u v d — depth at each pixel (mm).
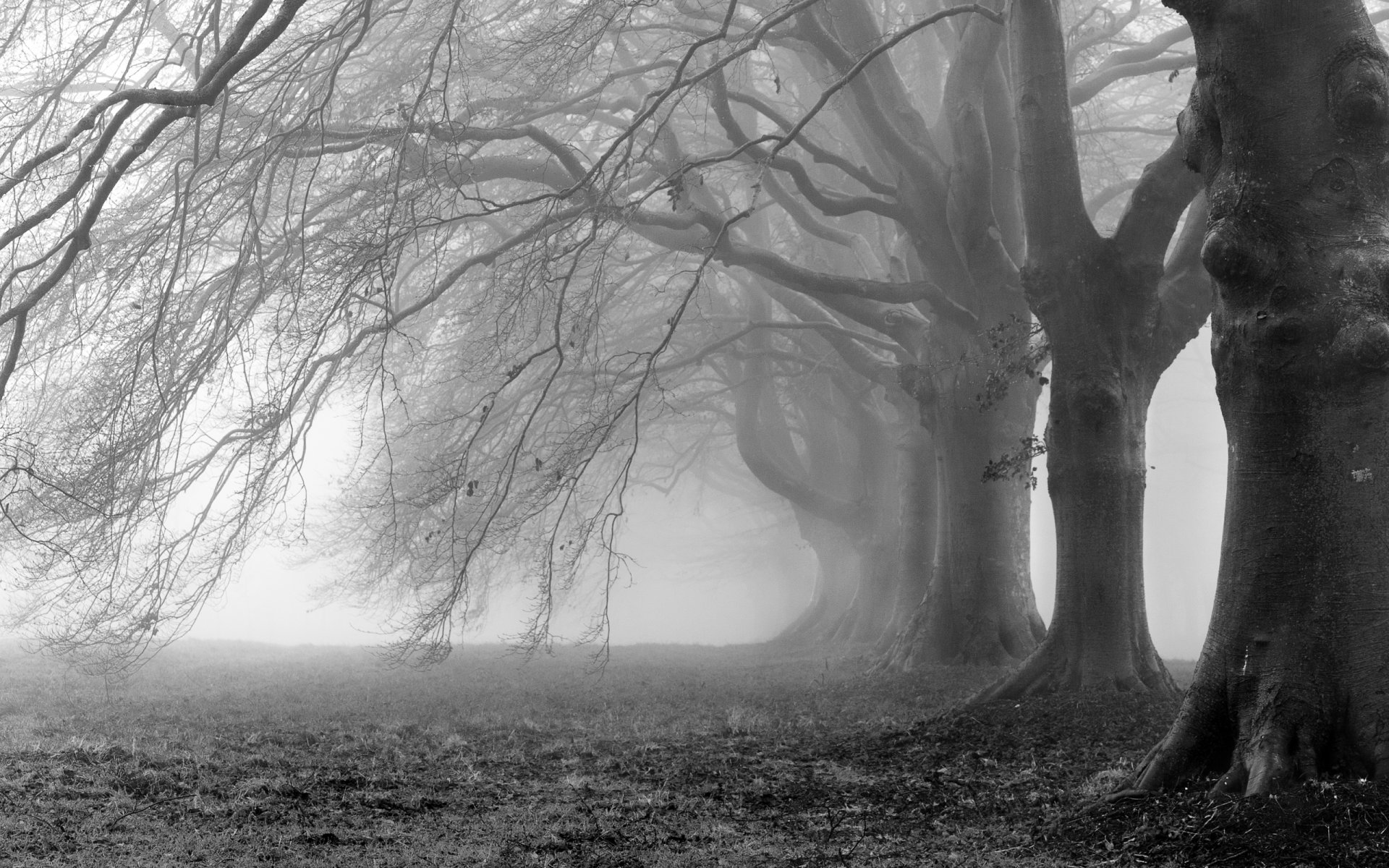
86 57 13719
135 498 14008
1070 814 8203
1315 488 8383
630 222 18047
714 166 24844
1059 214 15531
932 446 25875
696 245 20234
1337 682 8133
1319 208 8586
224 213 15305
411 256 24469
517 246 19828
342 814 7816
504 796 8898
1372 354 8203
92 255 15859
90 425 13914
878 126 19734
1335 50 8617
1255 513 8609
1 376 10039
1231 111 8883
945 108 20125
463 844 7008
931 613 21391
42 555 15086
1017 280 20297
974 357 18141
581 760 11188
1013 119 20641
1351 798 7312
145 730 12102
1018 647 20672
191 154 16547
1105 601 15539
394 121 17062
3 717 13195
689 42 20453
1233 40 8844
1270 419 8586
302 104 15414
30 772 8672
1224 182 8938
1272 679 8281
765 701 17453
